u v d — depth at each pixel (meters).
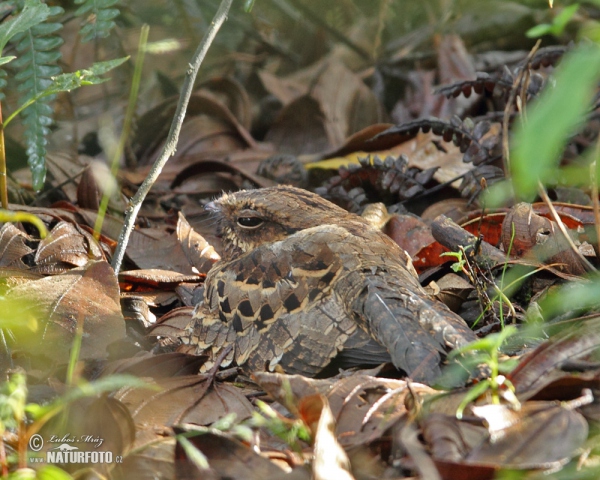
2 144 8.70
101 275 7.50
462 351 5.34
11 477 4.54
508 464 4.66
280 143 14.81
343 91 15.44
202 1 16.41
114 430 5.25
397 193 10.95
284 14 16.95
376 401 5.52
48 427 5.56
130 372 6.65
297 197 8.36
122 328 7.28
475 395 5.06
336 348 6.79
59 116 14.36
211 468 4.90
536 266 8.02
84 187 10.89
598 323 5.79
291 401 5.36
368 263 6.99
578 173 6.35
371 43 17.05
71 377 5.67
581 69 3.14
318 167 12.77
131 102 7.46
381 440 5.12
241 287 7.52
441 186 10.88
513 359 5.82
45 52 10.02
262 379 5.61
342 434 5.30
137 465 5.16
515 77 10.52
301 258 7.30
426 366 5.79
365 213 9.81
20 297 7.18
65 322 7.16
